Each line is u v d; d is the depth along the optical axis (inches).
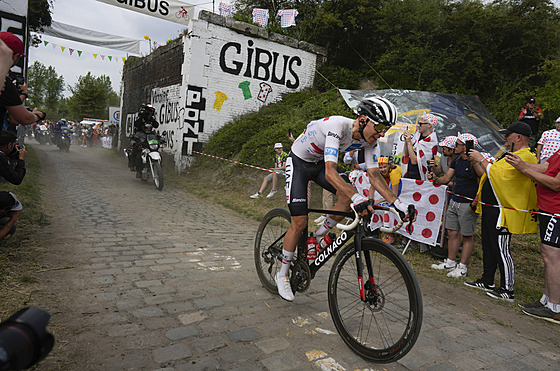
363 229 87.8
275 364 76.8
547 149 140.0
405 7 465.7
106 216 202.7
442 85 411.5
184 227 196.4
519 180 126.0
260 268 124.0
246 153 345.7
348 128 91.9
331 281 92.0
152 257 141.9
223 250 160.4
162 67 489.4
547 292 120.9
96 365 71.7
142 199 267.0
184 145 420.8
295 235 103.9
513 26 402.9
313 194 279.9
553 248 115.0
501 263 132.8
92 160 547.2
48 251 135.9
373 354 79.3
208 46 422.6
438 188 172.4
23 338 25.1
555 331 109.0
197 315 96.7
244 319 96.7
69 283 110.0
